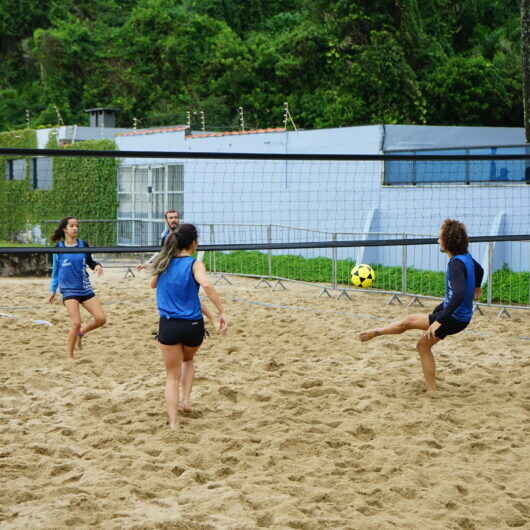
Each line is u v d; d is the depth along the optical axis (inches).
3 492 185.3
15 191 1087.0
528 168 613.3
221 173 803.4
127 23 1647.4
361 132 697.0
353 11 1301.7
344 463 212.4
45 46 1627.7
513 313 492.4
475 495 190.7
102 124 1091.9
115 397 278.4
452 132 721.0
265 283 639.1
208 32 1579.7
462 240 271.1
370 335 283.6
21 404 269.4
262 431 239.1
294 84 1421.0
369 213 685.3
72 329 332.8
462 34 1533.0
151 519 171.8
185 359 256.5
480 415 259.4
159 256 240.7
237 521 172.1
